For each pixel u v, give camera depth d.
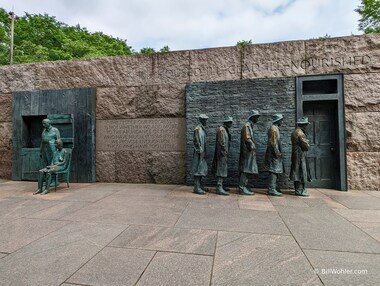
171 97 6.66
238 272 2.06
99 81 7.06
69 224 3.32
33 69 7.45
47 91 7.20
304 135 5.08
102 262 2.25
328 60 5.93
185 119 6.56
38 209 4.09
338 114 5.70
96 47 24.52
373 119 5.68
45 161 6.00
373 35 5.76
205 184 6.24
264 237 2.85
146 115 6.77
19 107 7.36
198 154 5.34
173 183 6.58
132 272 2.07
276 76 6.15
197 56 6.58
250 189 5.59
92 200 4.72
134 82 6.88
